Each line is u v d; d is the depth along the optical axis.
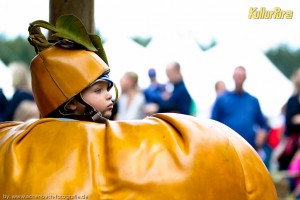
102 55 4.26
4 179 3.78
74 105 4.12
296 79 9.85
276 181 9.45
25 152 3.85
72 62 4.06
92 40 4.21
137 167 3.78
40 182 3.74
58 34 4.07
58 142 3.85
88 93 4.09
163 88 9.90
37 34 4.16
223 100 9.41
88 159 3.80
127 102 9.42
